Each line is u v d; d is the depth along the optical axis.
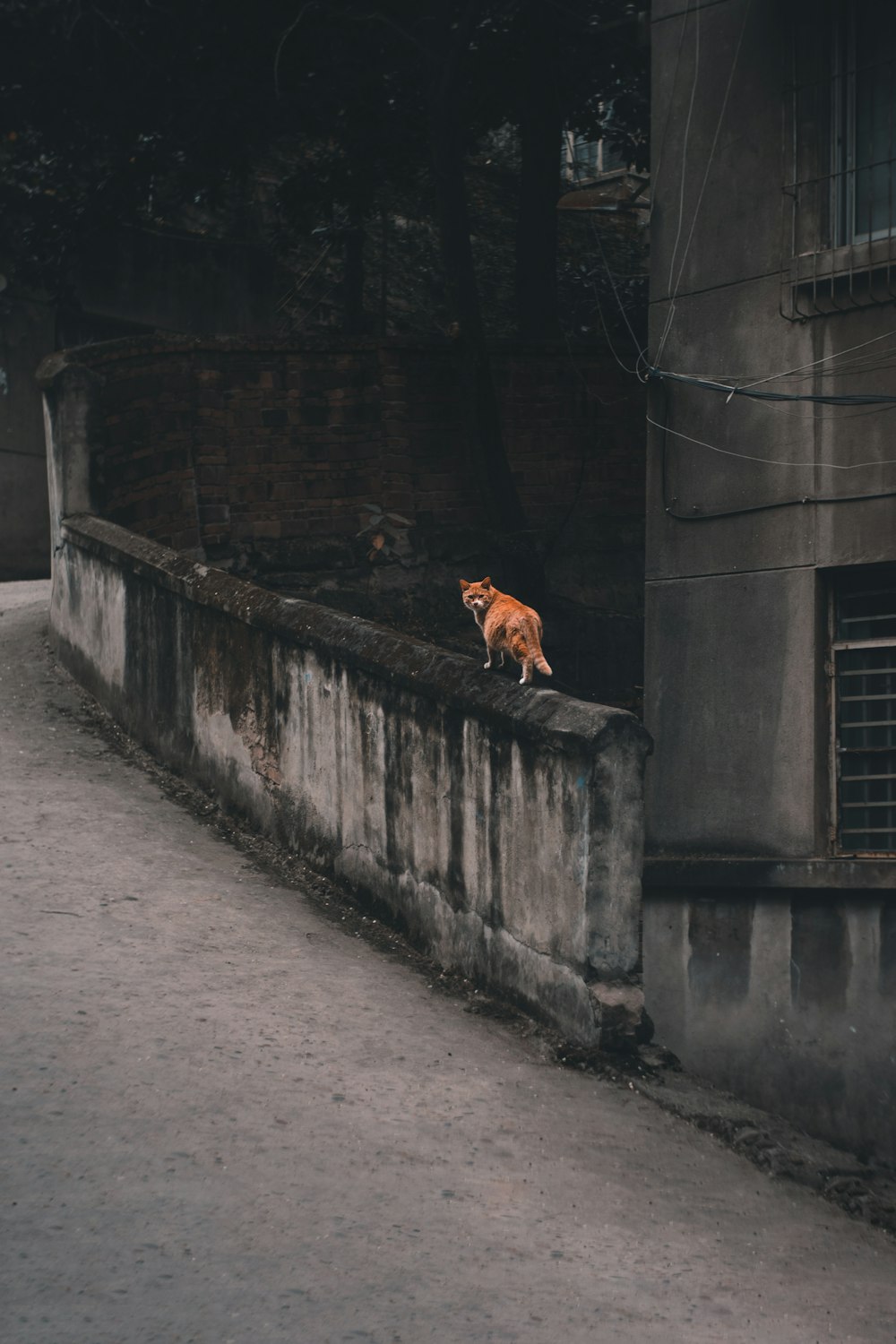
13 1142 5.20
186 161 16.20
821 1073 8.84
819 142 9.07
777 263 9.27
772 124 9.33
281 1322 4.21
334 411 13.66
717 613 9.55
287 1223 4.86
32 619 14.33
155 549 11.24
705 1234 5.41
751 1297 4.86
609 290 21.17
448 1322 4.33
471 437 13.60
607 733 6.89
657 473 9.88
